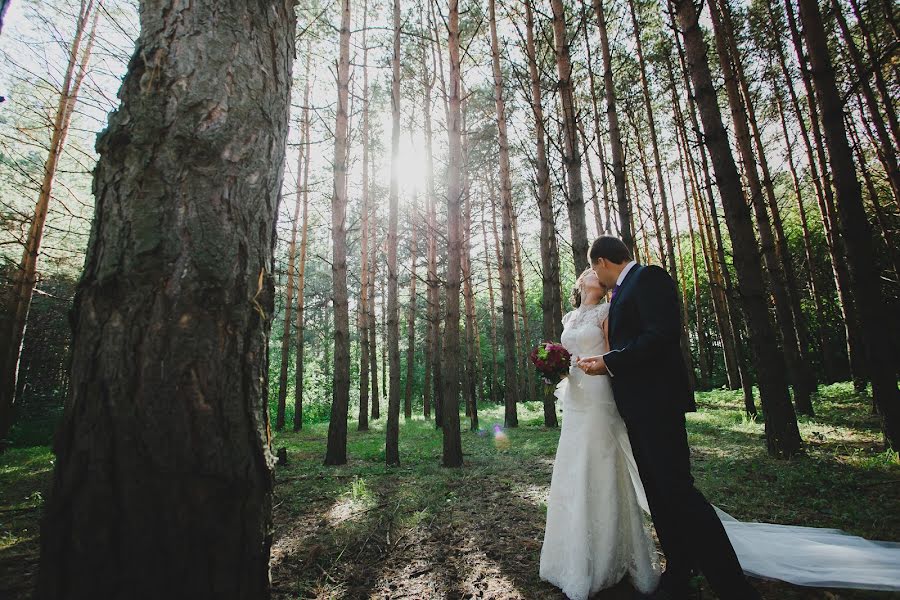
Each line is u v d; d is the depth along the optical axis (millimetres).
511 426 11430
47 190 9898
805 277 17859
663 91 13461
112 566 1369
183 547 1412
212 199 1592
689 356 18062
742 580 1908
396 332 7492
